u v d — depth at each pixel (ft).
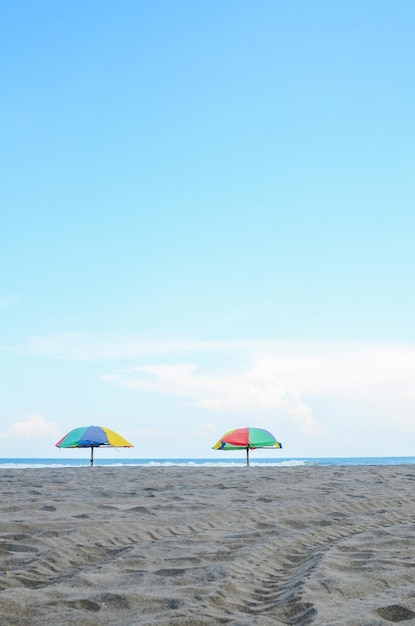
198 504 21.31
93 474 40.16
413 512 20.66
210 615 9.06
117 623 8.80
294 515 19.47
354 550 14.11
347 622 8.79
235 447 62.03
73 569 12.07
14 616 8.94
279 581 11.52
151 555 13.12
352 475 38.22
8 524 15.84
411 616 9.32
